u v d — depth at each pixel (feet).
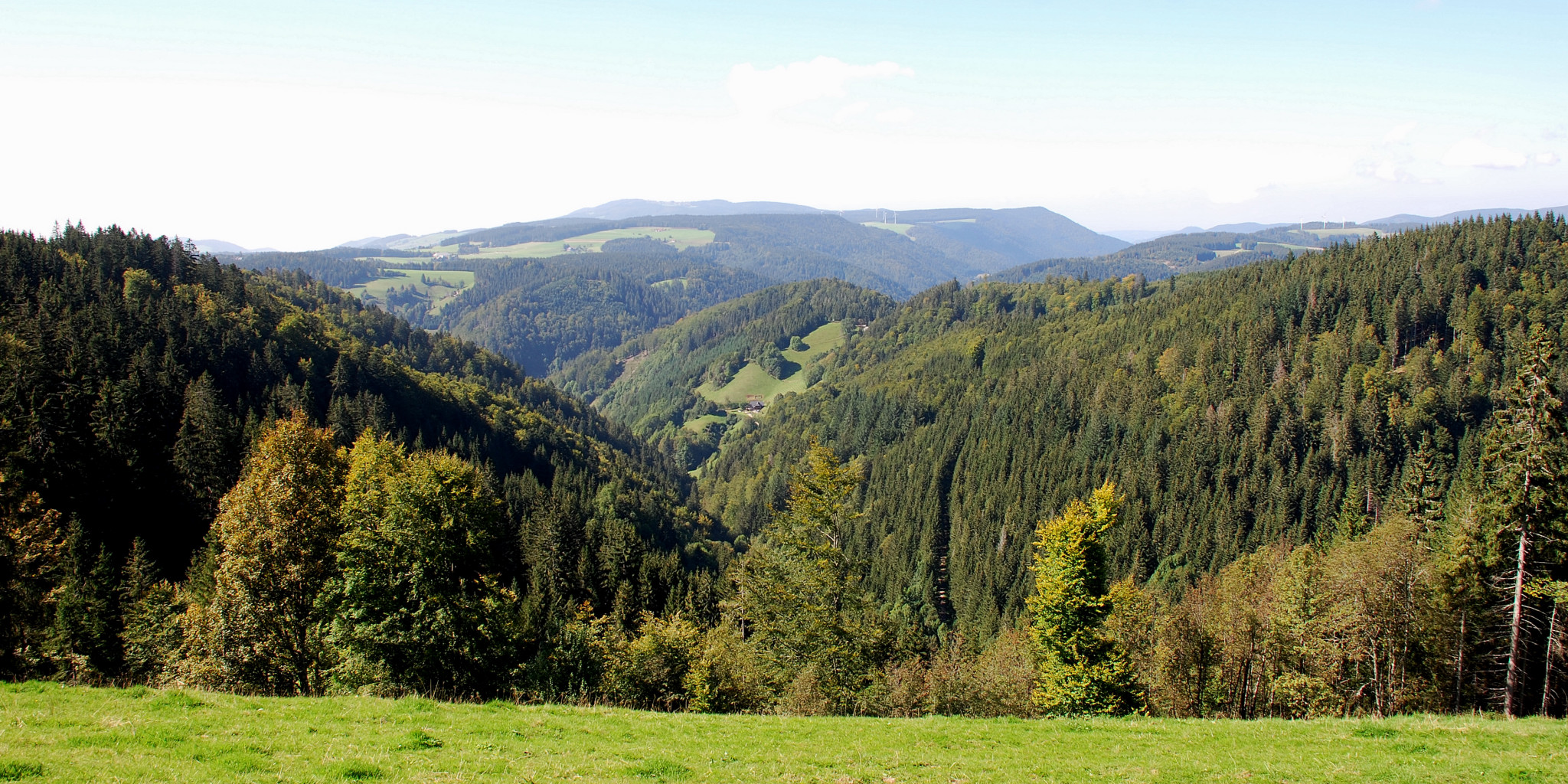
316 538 96.63
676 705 143.95
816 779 58.18
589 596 249.96
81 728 53.78
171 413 281.33
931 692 142.92
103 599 154.71
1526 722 80.28
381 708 69.31
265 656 94.48
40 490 199.21
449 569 101.81
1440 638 122.11
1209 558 377.09
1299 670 140.77
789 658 117.29
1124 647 131.95
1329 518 362.94
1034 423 570.46
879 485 598.75
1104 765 65.00
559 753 60.59
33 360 240.94
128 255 460.55
